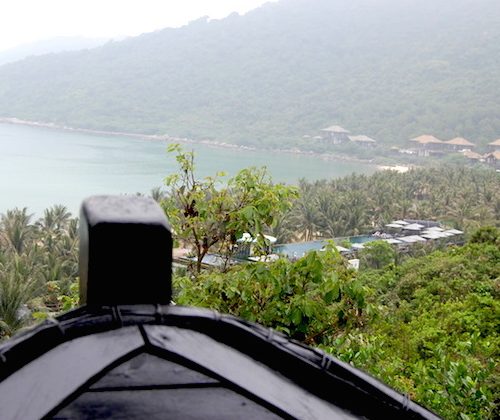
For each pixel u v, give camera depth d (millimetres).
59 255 37344
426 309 19016
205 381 937
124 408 854
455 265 23812
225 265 6605
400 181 85250
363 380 1106
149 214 1079
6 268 30516
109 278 1041
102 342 969
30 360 959
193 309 1105
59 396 858
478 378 6812
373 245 44938
